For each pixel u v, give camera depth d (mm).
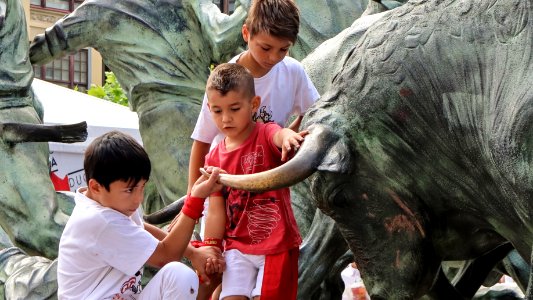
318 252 5457
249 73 4312
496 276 6719
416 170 4551
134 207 4195
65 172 10211
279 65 4609
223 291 4336
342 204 4629
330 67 5770
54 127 6941
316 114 4641
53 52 8523
